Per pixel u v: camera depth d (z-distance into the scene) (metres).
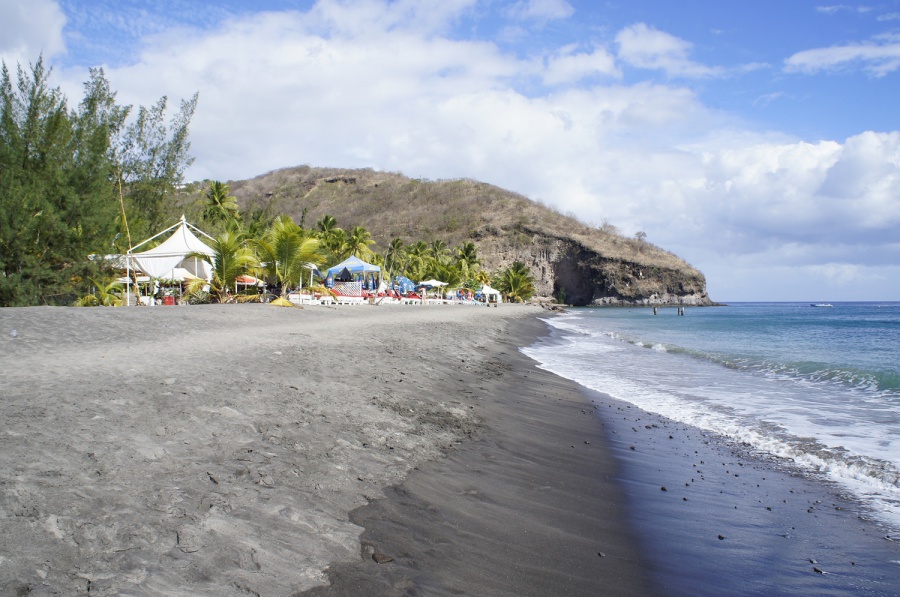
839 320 57.53
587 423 8.95
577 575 3.91
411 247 87.56
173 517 3.67
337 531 4.00
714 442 7.91
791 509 5.39
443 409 8.52
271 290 32.44
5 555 2.94
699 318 63.06
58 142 20.81
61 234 19.05
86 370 7.58
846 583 3.98
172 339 12.26
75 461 4.23
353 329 17.78
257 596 3.05
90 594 2.78
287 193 163.62
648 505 5.43
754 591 3.85
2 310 13.65
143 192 31.72
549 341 27.25
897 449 7.45
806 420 9.32
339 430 6.29
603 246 125.94
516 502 5.21
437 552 3.97
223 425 5.67
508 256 124.06
